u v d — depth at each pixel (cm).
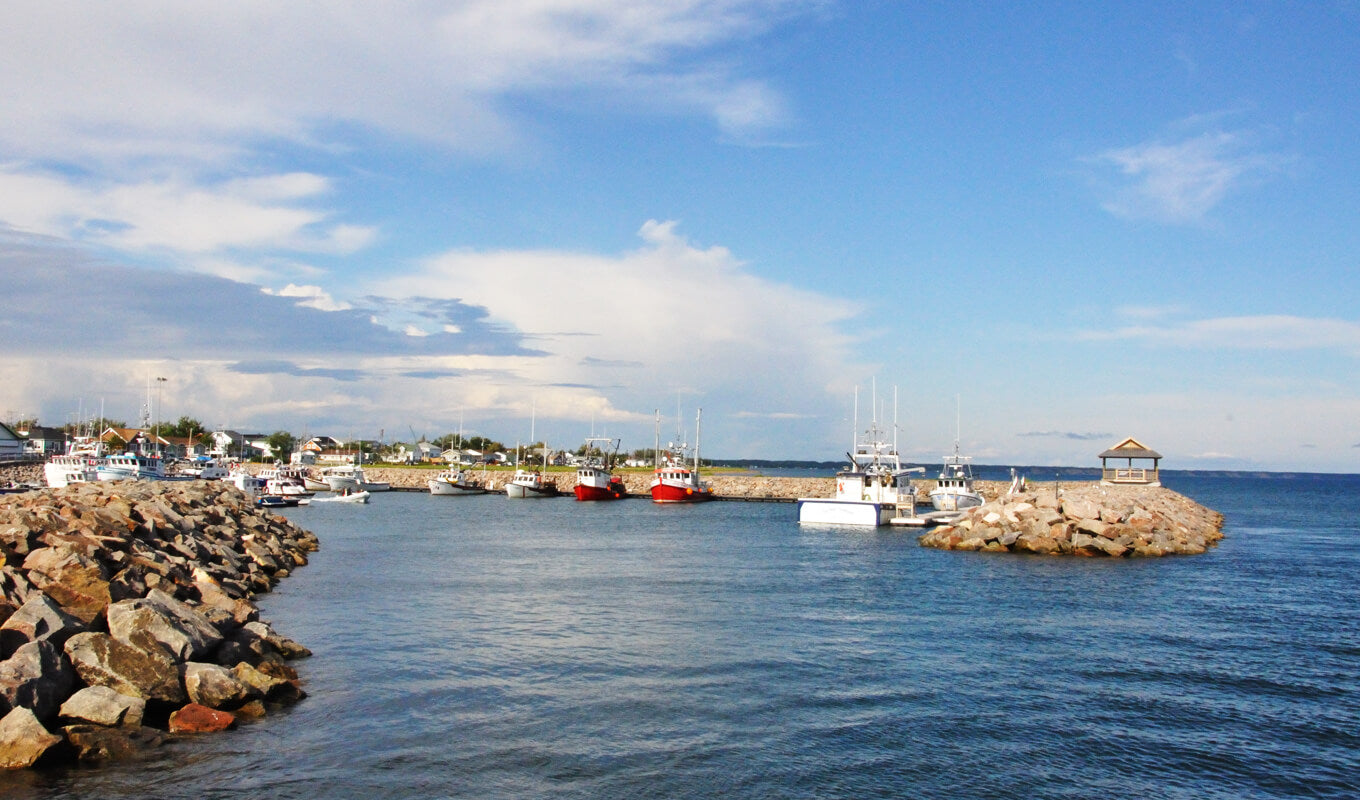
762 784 2006
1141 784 2069
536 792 1930
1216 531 8500
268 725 2280
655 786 1981
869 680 2845
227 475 13150
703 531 8662
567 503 13800
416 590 4472
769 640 3394
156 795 1848
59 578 2638
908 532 8694
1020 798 1977
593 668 2931
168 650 2353
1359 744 2345
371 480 18538
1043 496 7600
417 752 2138
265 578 4488
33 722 1933
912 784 2031
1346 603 4419
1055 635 3572
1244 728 2453
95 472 10288
